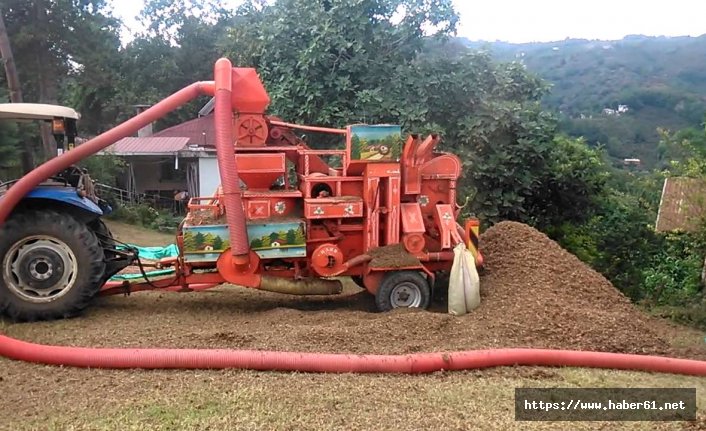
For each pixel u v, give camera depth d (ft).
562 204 37.58
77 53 78.33
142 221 68.03
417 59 35.50
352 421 12.25
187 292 25.36
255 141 22.40
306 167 22.80
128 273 28.84
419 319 19.17
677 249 32.19
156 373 14.96
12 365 15.33
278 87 34.22
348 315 21.08
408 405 13.24
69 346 17.11
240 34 39.93
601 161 40.11
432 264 22.77
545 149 33.81
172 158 79.00
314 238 22.22
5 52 56.65
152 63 125.29
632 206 37.70
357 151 21.79
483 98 34.50
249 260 21.30
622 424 12.87
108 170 71.41
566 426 12.57
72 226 20.70
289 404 13.00
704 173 26.99
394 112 32.19
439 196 23.31
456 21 35.29
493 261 23.50
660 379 16.01
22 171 55.98
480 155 33.60
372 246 22.18
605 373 16.22
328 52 33.42
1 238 20.12
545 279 21.67
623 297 21.63
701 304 24.22
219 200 22.41
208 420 12.11
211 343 17.24
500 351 16.35
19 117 22.11
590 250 34.09
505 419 12.75
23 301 20.33
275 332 18.34
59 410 12.64
